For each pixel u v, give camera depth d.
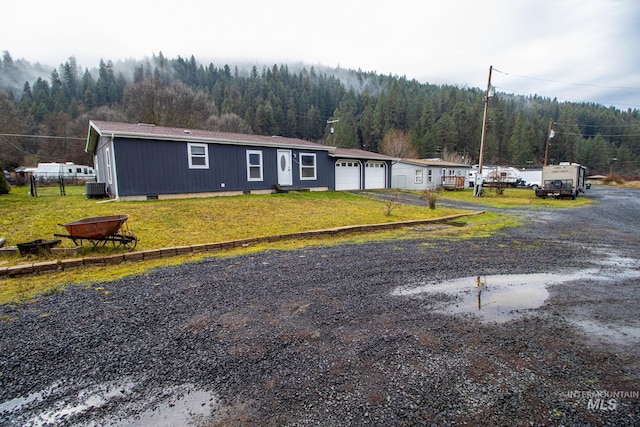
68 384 2.27
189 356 2.61
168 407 2.04
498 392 2.19
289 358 2.58
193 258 5.56
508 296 3.96
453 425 1.88
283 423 1.90
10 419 1.94
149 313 3.37
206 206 10.64
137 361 2.53
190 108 37.88
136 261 5.35
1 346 2.72
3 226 7.14
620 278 4.75
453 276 4.72
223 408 2.03
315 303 3.66
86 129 40.34
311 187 17.77
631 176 54.81
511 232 8.49
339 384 2.26
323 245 6.64
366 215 10.53
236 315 3.34
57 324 3.12
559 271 5.05
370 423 1.89
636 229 9.28
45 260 5.04
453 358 2.60
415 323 3.20
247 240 6.61
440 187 24.41
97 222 5.47
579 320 3.32
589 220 11.16
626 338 2.95
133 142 11.55
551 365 2.51
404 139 47.38
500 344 2.82
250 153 14.84
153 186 12.05
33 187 14.53
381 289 4.14
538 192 20.45
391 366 2.48
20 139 37.31
